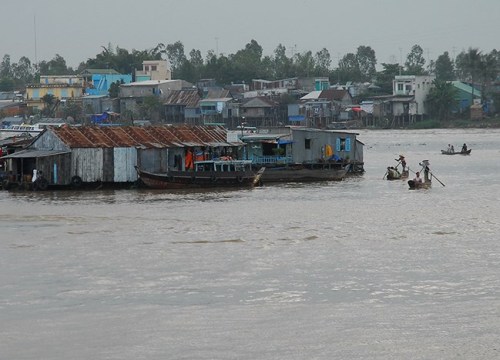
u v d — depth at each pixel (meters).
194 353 43.88
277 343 45.44
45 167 121.31
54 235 79.62
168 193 118.50
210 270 63.19
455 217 92.94
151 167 126.19
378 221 89.50
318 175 140.12
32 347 44.91
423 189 126.62
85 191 121.00
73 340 46.06
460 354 43.53
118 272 62.59
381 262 66.12
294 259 67.25
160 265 65.12
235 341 45.75
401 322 49.12
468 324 48.59
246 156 143.62
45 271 63.03
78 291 56.72
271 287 57.78
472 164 179.25
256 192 120.94
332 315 50.62
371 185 133.25
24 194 117.44
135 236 79.00
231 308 52.31
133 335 46.88
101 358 43.22
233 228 83.94
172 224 86.75
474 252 70.12
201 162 126.56
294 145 145.00
